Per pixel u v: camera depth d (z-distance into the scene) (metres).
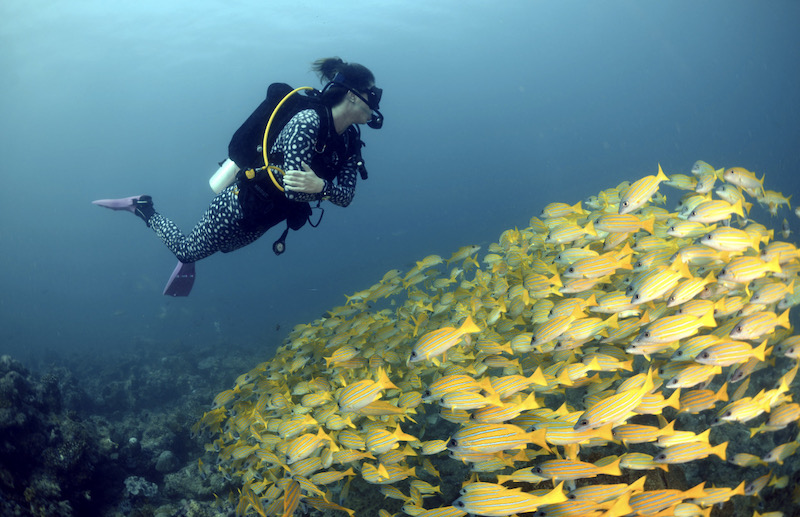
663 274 3.91
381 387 3.46
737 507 4.02
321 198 3.88
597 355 3.85
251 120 3.88
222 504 5.95
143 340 21.89
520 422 3.59
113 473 6.74
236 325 26.91
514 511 2.78
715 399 3.65
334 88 3.78
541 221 6.22
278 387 5.32
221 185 4.34
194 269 5.50
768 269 4.21
